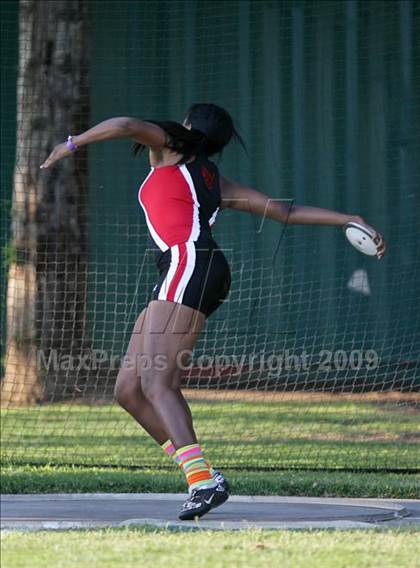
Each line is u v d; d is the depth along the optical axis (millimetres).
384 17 40281
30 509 19219
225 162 41531
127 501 20281
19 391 36375
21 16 37469
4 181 42094
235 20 41125
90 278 39781
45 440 29375
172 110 41375
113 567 13312
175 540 15117
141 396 17188
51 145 37438
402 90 40281
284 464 24812
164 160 16875
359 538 15328
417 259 40188
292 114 41156
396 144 40531
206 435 29688
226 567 13273
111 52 41219
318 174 41156
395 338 39812
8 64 42250
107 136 15836
